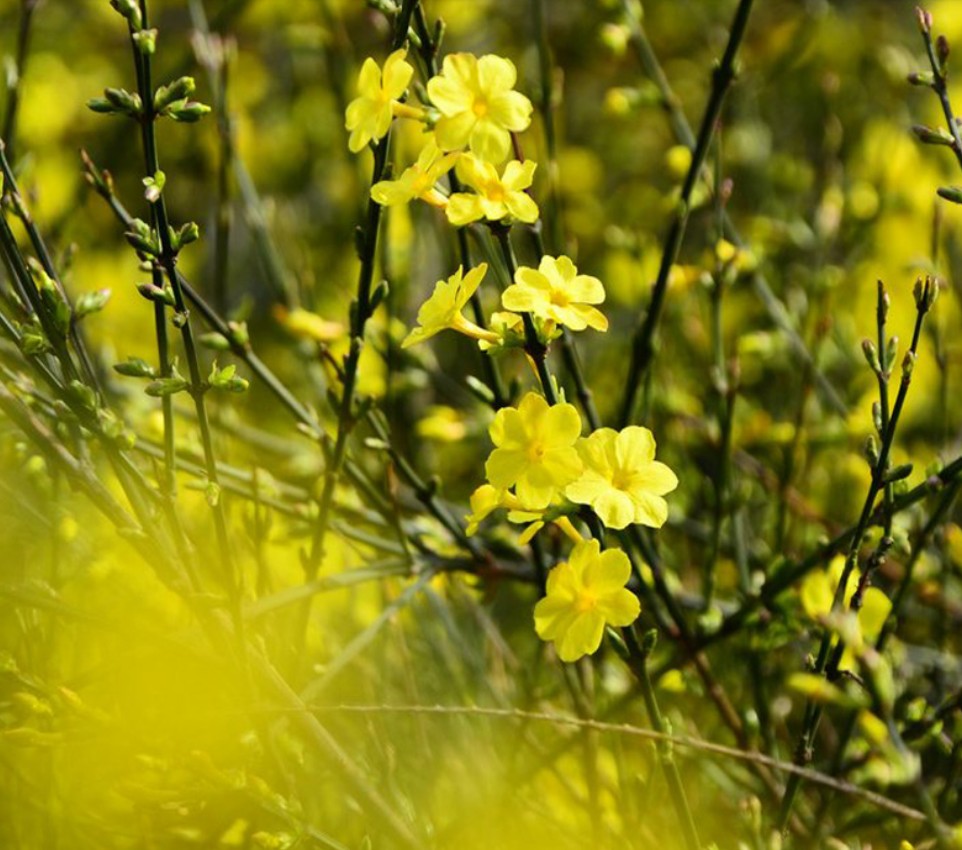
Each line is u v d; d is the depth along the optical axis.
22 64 3.36
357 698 3.28
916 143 4.88
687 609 3.57
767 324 4.86
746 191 5.68
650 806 2.94
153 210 2.22
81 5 7.05
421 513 4.02
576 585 2.07
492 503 2.15
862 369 4.43
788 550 3.88
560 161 6.28
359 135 2.17
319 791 2.91
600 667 3.44
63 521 3.12
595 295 2.11
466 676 3.43
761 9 6.92
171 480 2.36
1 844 2.69
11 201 2.48
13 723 2.53
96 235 5.97
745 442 4.11
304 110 6.54
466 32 6.62
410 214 4.16
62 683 2.46
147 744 2.36
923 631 4.10
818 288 4.34
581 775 3.29
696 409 4.32
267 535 3.19
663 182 6.85
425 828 2.77
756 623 3.03
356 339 2.69
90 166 2.72
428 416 4.53
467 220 2.07
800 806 3.22
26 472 3.00
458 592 3.56
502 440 2.05
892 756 2.00
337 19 4.40
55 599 2.38
